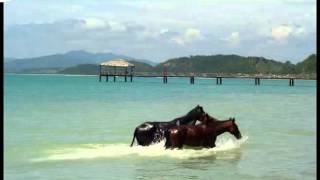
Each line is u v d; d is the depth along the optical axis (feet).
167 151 48.11
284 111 114.21
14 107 121.39
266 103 147.95
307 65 497.46
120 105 133.69
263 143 54.70
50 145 53.57
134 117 95.81
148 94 206.39
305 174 37.06
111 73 419.95
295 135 64.39
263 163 42.09
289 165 40.96
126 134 65.67
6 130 69.21
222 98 179.73
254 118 95.55
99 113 104.99
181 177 36.52
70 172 38.11
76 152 48.08
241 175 37.06
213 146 50.67
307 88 306.35
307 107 129.39
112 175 37.19
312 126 77.97
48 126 76.28
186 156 45.68
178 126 49.75
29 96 175.83
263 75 378.94
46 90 232.53
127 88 278.05
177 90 256.52
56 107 122.62
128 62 429.79
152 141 51.08
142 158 44.52
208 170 38.88
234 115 103.71
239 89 281.95
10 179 35.14
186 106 132.26
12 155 45.91
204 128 50.01
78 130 70.13
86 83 377.30
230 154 47.21
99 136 63.21
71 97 172.65
